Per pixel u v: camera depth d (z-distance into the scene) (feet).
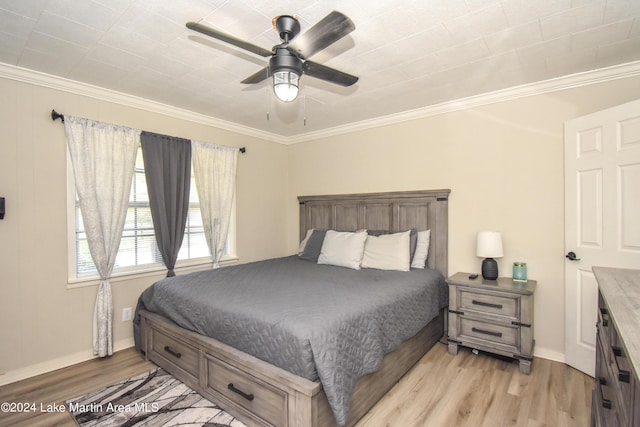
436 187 11.19
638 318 2.99
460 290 9.25
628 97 8.04
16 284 8.10
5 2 5.58
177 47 7.20
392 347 7.10
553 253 9.05
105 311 9.31
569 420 6.33
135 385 7.68
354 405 6.10
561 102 8.94
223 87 9.50
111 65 8.05
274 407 5.61
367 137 12.99
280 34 5.37
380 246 10.93
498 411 6.63
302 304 6.70
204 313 7.14
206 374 6.99
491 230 10.09
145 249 10.72
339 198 13.60
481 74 8.64
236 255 13.38
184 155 11.34
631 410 2.65
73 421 6.41
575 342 8.44
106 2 5.64
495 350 8.64
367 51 7.38
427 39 6.88
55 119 8.70
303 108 11.40
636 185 7.14
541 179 9.24
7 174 7.99
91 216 9.08
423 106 11.23
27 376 8.17
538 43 7.04
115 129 9.64
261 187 14.52
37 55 7.49
